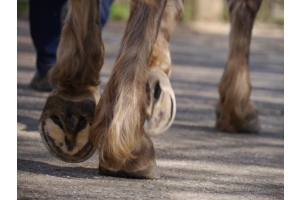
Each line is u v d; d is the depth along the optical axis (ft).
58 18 20.81
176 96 24.25
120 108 9.41
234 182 11.25
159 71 13.30
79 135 10.52
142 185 10.18
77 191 9.55
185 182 10.80
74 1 10.34
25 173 10.56
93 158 12.10
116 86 9.55
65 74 10.36
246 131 17.22
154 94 13.43
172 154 13.41
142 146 10.37
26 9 68.44
